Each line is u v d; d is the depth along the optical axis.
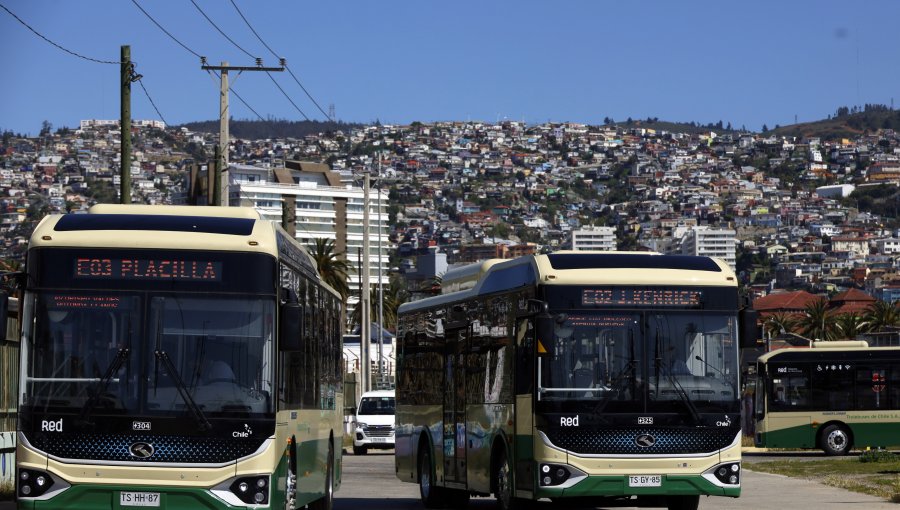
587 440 19.44
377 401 52.09
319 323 21.22
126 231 15.87
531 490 19.69
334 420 23.89
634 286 19.83
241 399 15.58
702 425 19.58
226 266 15.85
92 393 15.42
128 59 35.59
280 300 16.11
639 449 19.47
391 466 42.12
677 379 19.66
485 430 22.19
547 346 19.31
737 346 19.91
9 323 25.44
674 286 19.89
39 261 15.70
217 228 16.09
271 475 15.56
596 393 19.50
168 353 15.58
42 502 15.26
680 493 19.48
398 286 133.88
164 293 15.71
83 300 15.65
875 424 46.00
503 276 21.73
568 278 19.77
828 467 37.56
